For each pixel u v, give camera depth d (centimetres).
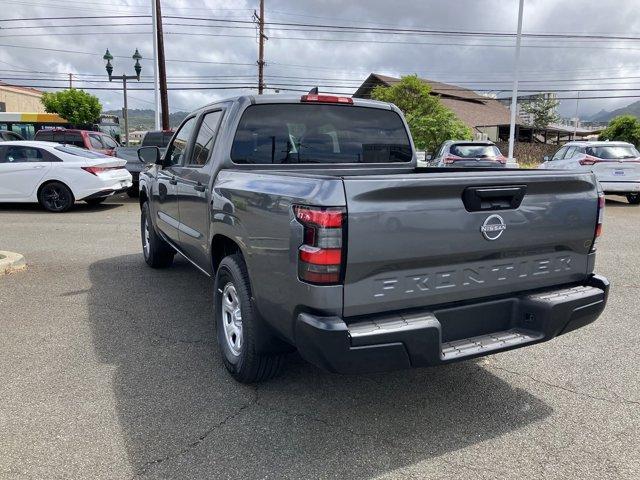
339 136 458
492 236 308
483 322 325
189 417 331
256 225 323
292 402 352
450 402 356
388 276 284
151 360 412
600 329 491
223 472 279
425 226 285
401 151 491
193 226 472
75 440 305
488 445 306
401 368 286
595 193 349
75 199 1223
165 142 1466
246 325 347
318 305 273
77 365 402
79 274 663
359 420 332
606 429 324
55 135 1741
